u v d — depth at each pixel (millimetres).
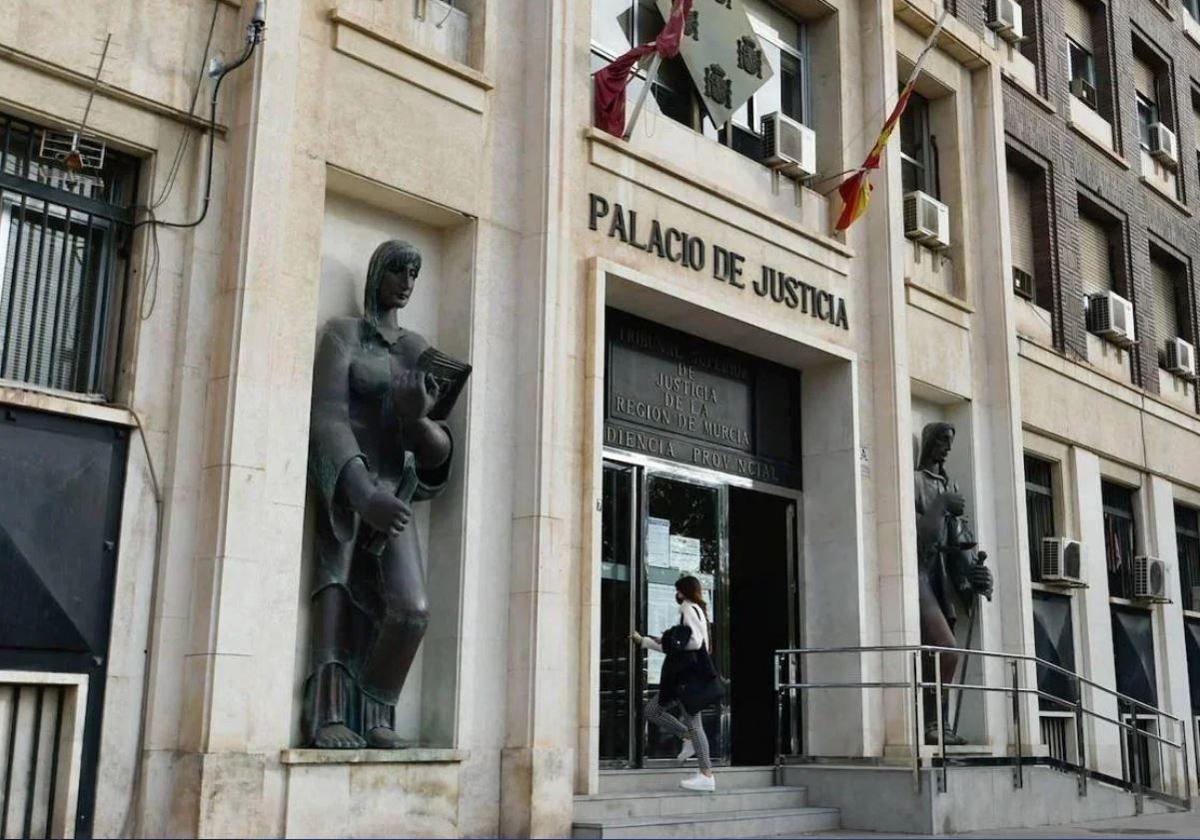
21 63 8414
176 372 8883
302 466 9328
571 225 11594
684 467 13242
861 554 14125
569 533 10867
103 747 8211
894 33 16328
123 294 8930
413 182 10406
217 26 9391
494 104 11203
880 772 11992
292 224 9531
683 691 11391
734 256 13219
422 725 10133
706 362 13797
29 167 8641
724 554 13602
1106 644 18266
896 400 14680
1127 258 21250
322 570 9484
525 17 11625
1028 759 13438
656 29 13539
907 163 17234
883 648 12344
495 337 10828
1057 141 19719
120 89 8797
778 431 14570
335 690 9391
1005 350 16969
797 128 14312
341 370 9688
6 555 8023
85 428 8500
